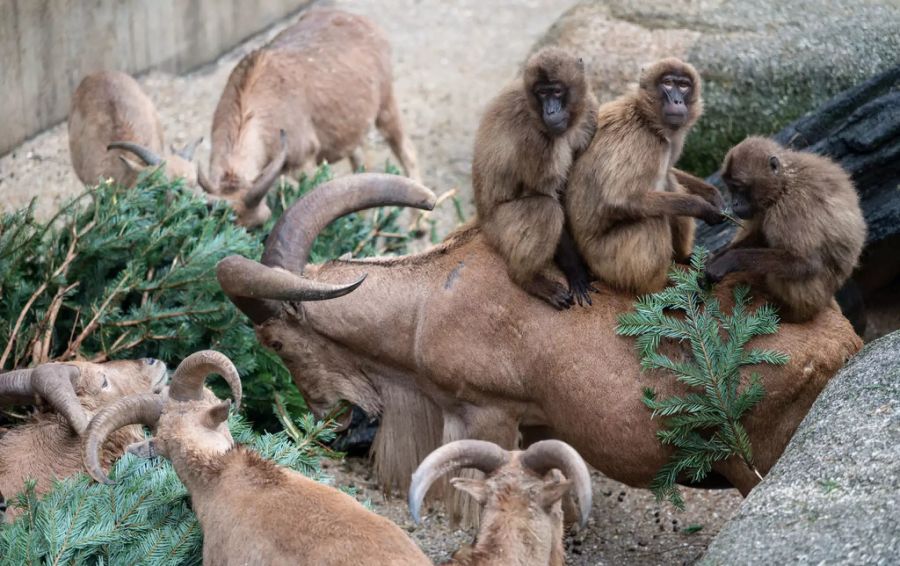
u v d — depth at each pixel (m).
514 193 7.15
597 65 12.55
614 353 7.09
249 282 6.92
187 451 6.14
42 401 7.25
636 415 7.05
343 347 7.59
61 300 8.76
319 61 13.21
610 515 8.48
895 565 5.11
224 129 12.41
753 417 6.99
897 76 9.87
